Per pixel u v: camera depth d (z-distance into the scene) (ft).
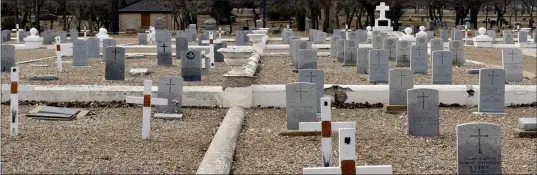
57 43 78.74
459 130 29.63
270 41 158.40
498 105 50.29
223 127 42.42
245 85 53.42
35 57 106.01
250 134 42.01
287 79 69.56
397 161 34.01
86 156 34.88
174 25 249.14
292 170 32.09
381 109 53.21
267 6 276.62
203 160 32.32
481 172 29.73
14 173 30.96
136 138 40.19
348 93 54.90
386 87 55.21
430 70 80.43
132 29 237.86
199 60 67.92
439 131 42.63
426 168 32.42
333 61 96.12
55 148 36.78
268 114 50.70
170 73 76.89
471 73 77.15
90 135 40.96
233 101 53.52
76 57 85.51
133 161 33.88
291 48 97.55
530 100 54.70
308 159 34.42
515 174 31.17
